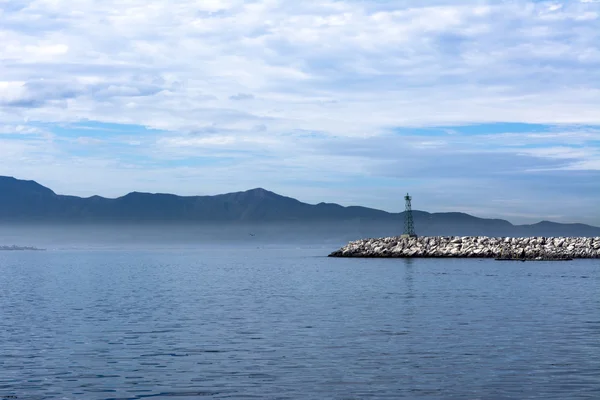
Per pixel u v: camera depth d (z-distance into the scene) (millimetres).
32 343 38500
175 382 28266
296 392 26516
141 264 179375
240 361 32531
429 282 87438
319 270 125250
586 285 81062
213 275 115812
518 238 175625
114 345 37562
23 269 149375
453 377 28875
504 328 43281
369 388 27062
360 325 45062
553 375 29125
